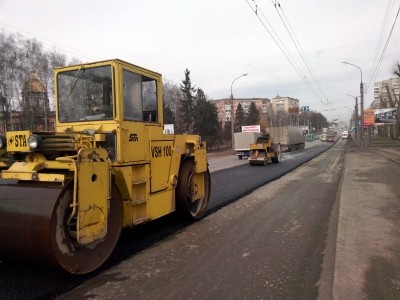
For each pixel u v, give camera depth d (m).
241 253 5.91
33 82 40.78
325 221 7.91
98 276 5.03
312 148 55.81
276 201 10.38
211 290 4.54
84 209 4.76
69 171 5.05
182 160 7.92
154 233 7.20
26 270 5.18
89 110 6.13
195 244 6.46
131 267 5.36
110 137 5.85
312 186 13.11
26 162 5.29
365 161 22.78
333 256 5.64
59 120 6.45
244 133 35.66
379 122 50.38
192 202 8.16
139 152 6.26
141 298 4.36
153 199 6.68
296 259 5.57
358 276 4.75
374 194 10.51
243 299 4.28
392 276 4.73
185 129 62.22
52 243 4.57
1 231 4.82
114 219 5.51
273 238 6.73
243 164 26.80
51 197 4.66
